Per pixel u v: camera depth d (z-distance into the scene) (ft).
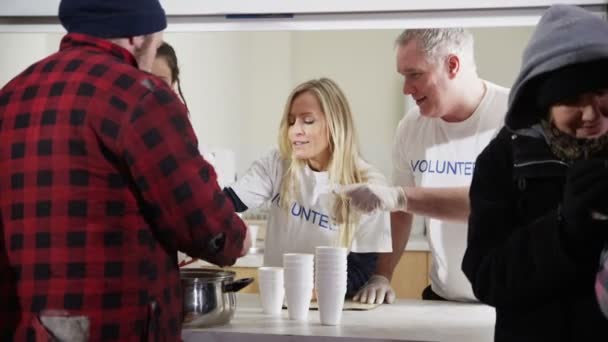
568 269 3.09
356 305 5.28
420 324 4.64
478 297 3.55
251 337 4.27
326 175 5.87
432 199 5.40
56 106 3.52
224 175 8.08
